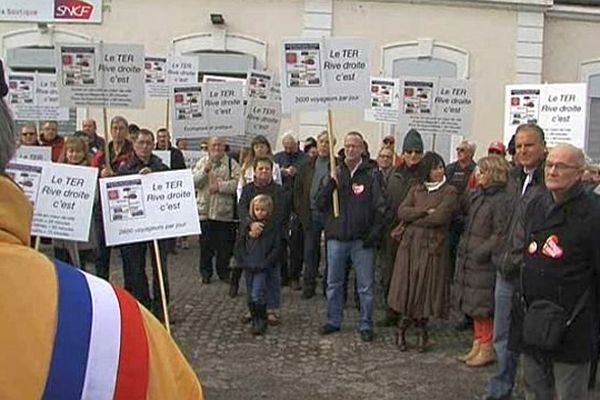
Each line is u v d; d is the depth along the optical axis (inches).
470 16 671.1
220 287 409.4
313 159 389.4
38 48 673.6
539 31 671.1
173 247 504.1
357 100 324.2
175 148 479.8
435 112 398.9
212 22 667.4
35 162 248.4
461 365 279.3
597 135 690.8
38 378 43.6
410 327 322.3
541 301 172.9
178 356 50.8
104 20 671.1
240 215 322.0
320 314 353.4
